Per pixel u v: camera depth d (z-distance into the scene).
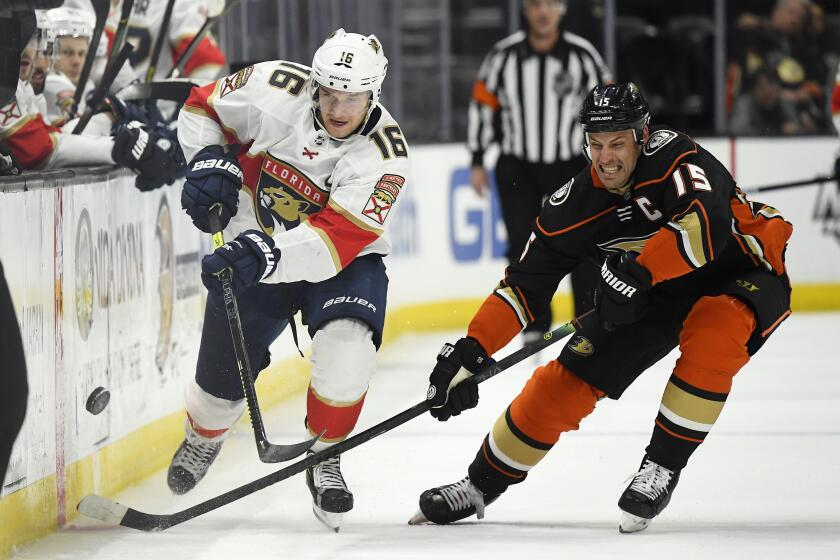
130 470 14.19
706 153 11.22
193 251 16.94
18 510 11.04
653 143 11.04
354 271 11.83
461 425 18.08
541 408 11.70
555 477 14.52
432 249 29.62
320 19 25.66
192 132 12.05
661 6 33.78
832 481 14.26
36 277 11.53
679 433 11.31
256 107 11.78
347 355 11.52
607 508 12.88
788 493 13.63
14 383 9.96
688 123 33.94
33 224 11.48
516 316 11.73
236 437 17.05
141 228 14.76
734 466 15.16
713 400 11.23
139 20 17.69
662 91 33.91
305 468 11.19
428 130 33.00
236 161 11.71
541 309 11.90
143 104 15.45
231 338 12.16
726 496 13.51
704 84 33.81
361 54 11.12
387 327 27.14
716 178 10.95
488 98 25.86
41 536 11.52
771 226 11.65
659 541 11.20
